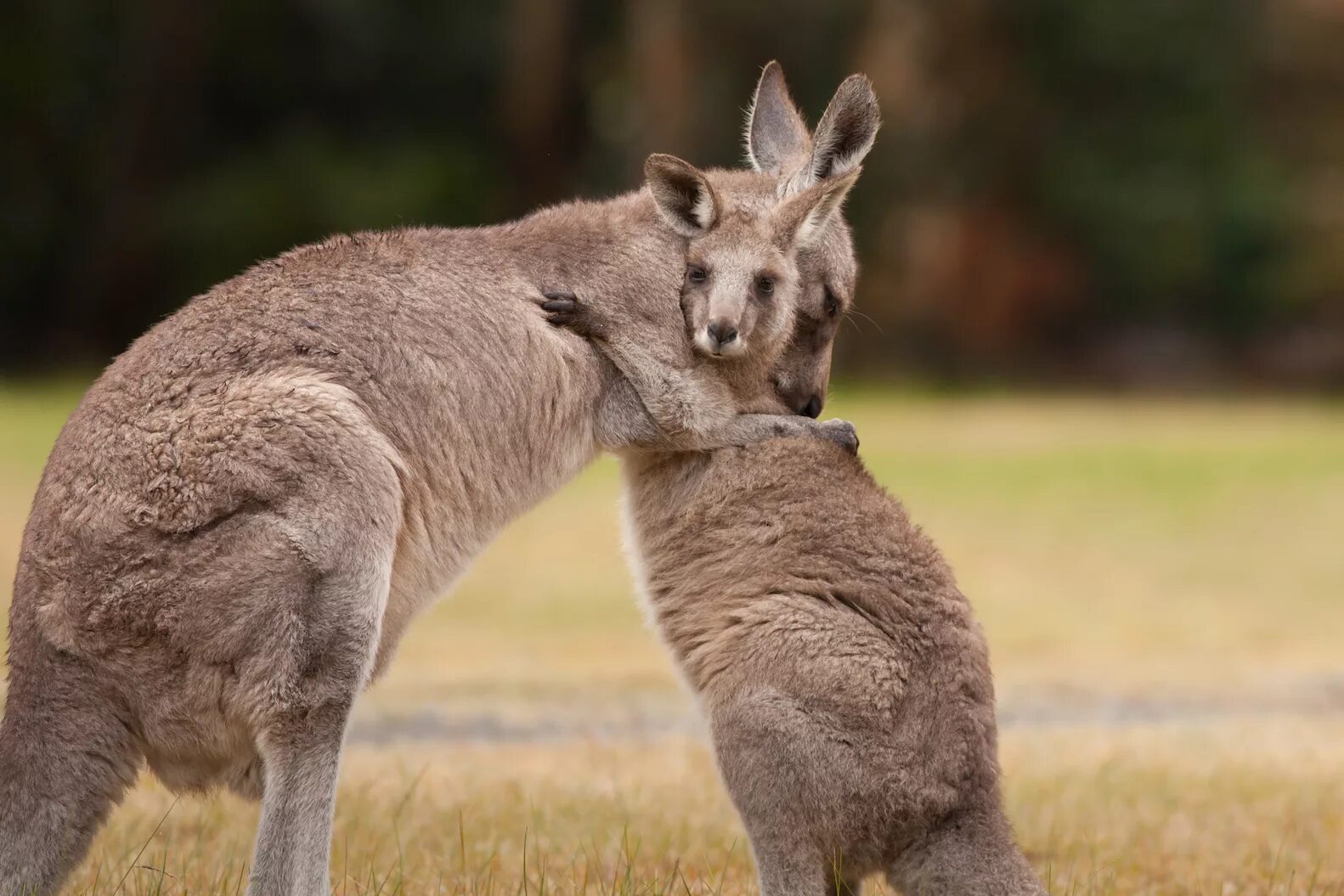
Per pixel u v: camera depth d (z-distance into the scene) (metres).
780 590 9.70
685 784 13.69
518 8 57.69
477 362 9.94
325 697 8.79
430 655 21.22
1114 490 36.97
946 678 9.33
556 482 10.41
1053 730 17.23
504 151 59.88
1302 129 66.06
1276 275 63.47
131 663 8.75
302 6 56.44
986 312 60.41
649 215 10.92
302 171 56.19
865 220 57.81
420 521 9.67
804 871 9.04
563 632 23.12
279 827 8.70
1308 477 38.88
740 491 10.25
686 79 54.91
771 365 11.31
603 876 10.84
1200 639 23.20
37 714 8.72
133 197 55.69
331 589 8.84
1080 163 61.88
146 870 10.55
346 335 9.62
